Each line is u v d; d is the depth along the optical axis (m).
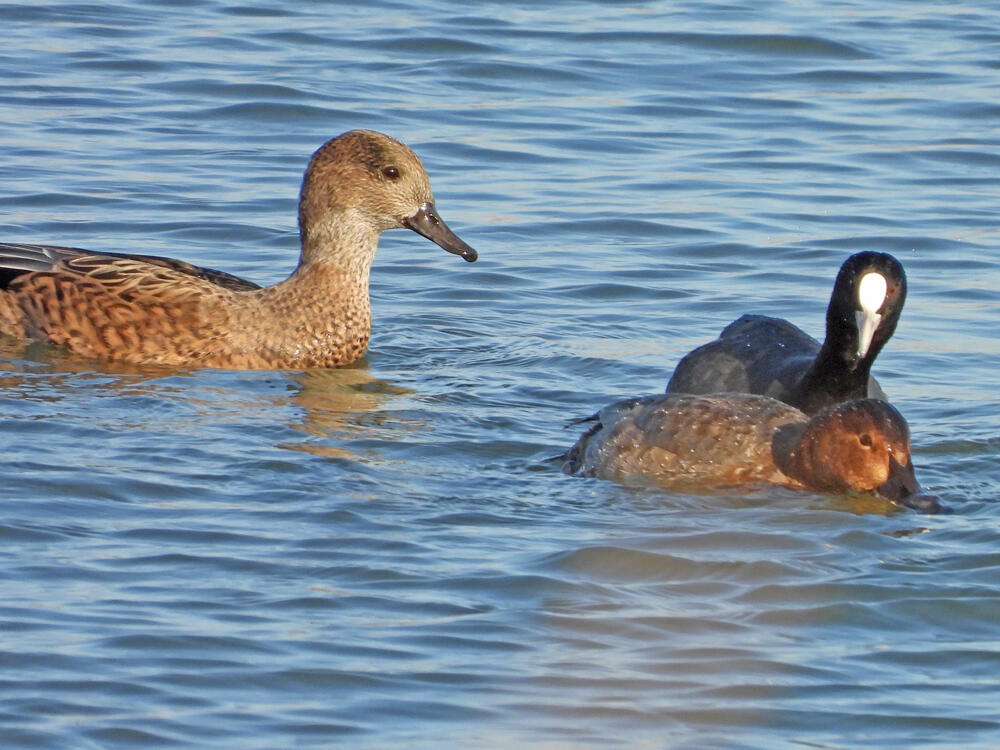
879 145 23.53
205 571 10.74
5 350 16.41
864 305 13.80
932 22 29.45
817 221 20.77
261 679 9.30
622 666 9.60
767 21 29.00
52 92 24.27
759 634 10.08
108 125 23.16
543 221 20.62
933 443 14.07
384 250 20.20
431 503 12.20
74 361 16.27
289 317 16.67
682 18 29.20
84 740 8.58
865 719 9.05
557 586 10.66
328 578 10.70
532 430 14.35
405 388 15.70
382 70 26.05
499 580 10.75
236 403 14.98
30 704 8.91
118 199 20.62
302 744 8.63
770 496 12.66
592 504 12.34
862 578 10.92
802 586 10.78
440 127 23.66
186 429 13.86
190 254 19.30
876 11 30.22
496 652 9.72
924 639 10.07
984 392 15.62
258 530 11.48
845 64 26.95
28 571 10.61
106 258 16.92
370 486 12.54
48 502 11.82
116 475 12.45
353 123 23.66
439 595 10.50
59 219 19.89
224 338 16.47
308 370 16.55
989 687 9.47
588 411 15.01
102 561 10.83
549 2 30.08
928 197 21.67
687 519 12.01
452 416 14.70
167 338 16.39
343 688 9.23
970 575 11.00
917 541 11.65
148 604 10.18
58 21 27.67
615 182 21.94
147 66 25.64
